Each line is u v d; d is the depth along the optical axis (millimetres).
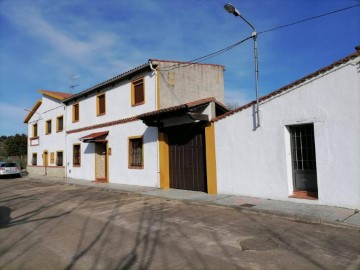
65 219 8961
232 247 5938
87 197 13305
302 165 9648
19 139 49219
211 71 17625
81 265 5289
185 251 5805
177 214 9094
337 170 8508
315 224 7363
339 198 8461
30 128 31438
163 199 11891
